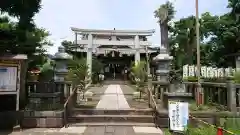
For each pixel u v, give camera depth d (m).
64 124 10.02
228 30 21.91
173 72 14.23
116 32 37.09
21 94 11.25
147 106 12.38
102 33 36.88
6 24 11.20
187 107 8.17
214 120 9.99
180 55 24.20
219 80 14.77
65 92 12.29
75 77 13.59
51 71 16.47
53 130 9.46
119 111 11.15
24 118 9.91
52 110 10.23
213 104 11.88
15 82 9.62
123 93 20.09
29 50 12.06
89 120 10.56
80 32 36.34
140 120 10.55
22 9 10.69
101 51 38.28
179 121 8.12
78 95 14.68
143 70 17.12
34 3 10.85
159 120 9.77
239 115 10.03
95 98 16.16
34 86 12.02
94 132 9.14
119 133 8.99
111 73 48.44
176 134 8.15
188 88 13.16
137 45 36.94
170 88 10.09
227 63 23.80
